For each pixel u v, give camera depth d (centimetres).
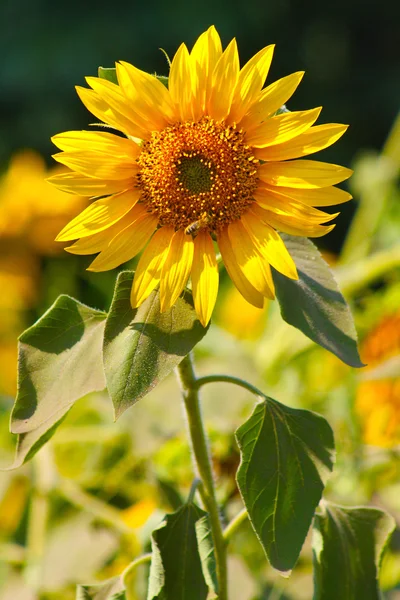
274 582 128
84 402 137
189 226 103
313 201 103
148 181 104
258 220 104
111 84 103
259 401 104
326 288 106
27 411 104
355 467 133
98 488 134
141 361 101
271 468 103
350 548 108
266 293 103
